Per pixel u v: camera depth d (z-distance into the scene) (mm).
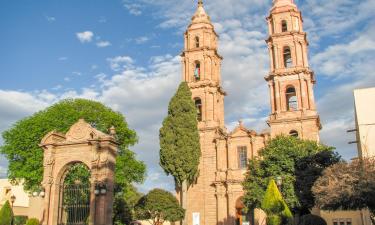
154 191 50688
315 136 52688
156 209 49250
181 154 53344
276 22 60250
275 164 43125
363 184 27406
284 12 60250
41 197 32906
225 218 54000
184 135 54156
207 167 57094
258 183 43781
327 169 31109
